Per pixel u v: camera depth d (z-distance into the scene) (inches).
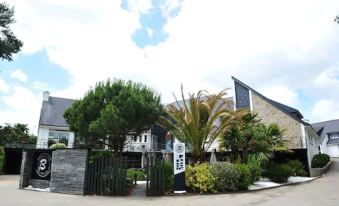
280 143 837.8
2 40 789.9
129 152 1205.7
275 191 555.8
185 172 536.1
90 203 427.5
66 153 562.3
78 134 644.7
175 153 522.0
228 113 619.5
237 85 1158.3
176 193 504.1
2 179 946.7
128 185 555.2
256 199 449.7
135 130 637.9
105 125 564.1
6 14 794.2
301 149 962.1
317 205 386.3
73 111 646.5
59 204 419.8
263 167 717.3
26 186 631.8
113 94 629.3
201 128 617.6
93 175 530.0
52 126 1338.6
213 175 533.6
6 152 1238.3
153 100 642.2
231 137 706.8
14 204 420.8
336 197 454.9
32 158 656.4
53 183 564.1
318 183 698.2
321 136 2175.2
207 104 605.3
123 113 585.0
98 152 588.1
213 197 475.5
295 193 518.6
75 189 530.9
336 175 909.2
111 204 417.4
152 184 505.0
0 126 1433.3
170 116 637.3
